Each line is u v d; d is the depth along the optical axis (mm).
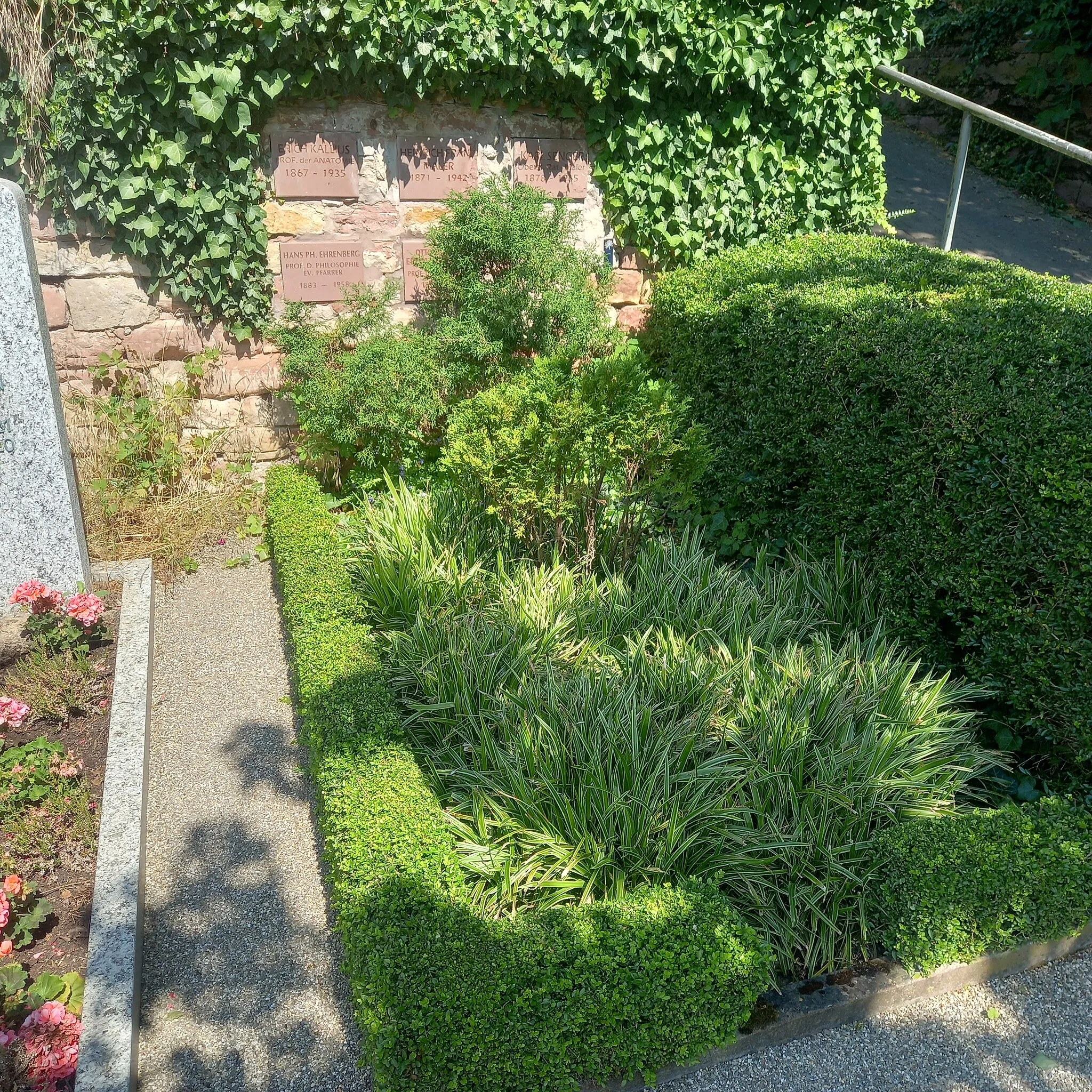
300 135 5418
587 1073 2492
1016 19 10008
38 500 4406
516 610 4188
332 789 3107
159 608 4898
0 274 4078
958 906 2867
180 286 5430
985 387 3652
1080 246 8719
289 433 5988
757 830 3162
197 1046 2709
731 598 4367
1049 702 3531
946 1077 2672
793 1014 2738
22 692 3885
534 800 3172
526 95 5754
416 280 5926
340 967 2971
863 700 3605
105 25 4691
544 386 4371
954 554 3828
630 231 6391
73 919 2984
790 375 4676
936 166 10359
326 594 4305
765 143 6520
